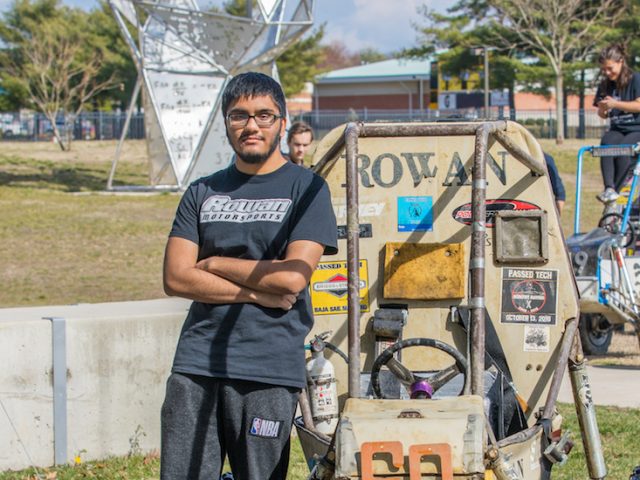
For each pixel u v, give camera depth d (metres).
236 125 4.15
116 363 6.66
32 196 27.31
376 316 5.05
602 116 10.50
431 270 5.11
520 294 5.11
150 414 6.77
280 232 4.11
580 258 9.68
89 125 58.50
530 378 5.12
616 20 48.88
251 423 4.07
